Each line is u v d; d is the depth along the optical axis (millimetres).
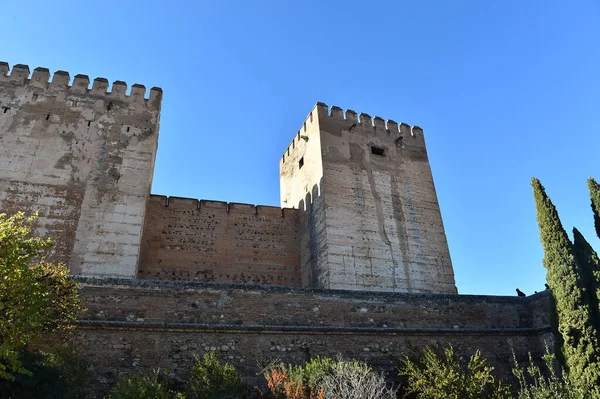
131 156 24453
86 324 14656
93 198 22719
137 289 15828
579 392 13586
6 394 10672
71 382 12422
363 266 24594
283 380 13086
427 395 14078
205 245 26484
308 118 30062
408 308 18938
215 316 16109
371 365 16844
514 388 18078
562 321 15570
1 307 10094
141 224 22953
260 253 27328
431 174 29781
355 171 27578
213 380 13000
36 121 23844
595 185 17344
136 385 11969
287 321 16875
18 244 10969
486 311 20203
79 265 21016
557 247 16438
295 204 30266
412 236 26672
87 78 26000
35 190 22156
